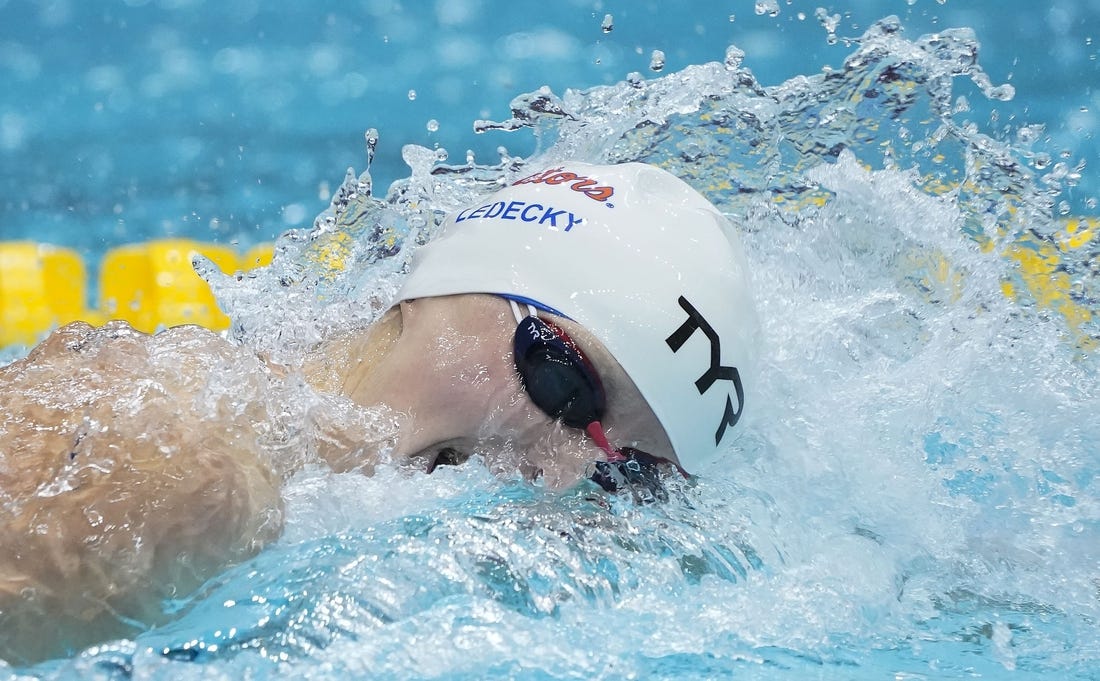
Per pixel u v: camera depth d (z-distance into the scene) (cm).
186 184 1950
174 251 1583
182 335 482
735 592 452
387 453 483
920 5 2406
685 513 505
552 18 2723
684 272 527
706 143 795
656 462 528
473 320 504
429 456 498
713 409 537
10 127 2233
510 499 488
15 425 414
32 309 1512
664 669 394
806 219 742
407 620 398
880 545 518
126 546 384
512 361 496
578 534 464
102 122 2258
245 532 413
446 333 503
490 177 789
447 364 495
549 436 504
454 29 2719
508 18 2748
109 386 431
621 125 808
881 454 598
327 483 464
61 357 464
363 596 404
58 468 393
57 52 2603
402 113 2283
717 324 531
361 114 2277
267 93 2412
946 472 596
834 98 813
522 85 2378
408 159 791
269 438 453
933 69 807
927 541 533
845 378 657
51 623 374
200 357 462
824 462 586
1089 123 1850
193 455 407
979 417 641
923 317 699
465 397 492
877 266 727
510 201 540
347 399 499
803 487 563
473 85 2403
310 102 2362
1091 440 624
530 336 492
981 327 691
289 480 458
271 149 2116
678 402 520
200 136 2181
